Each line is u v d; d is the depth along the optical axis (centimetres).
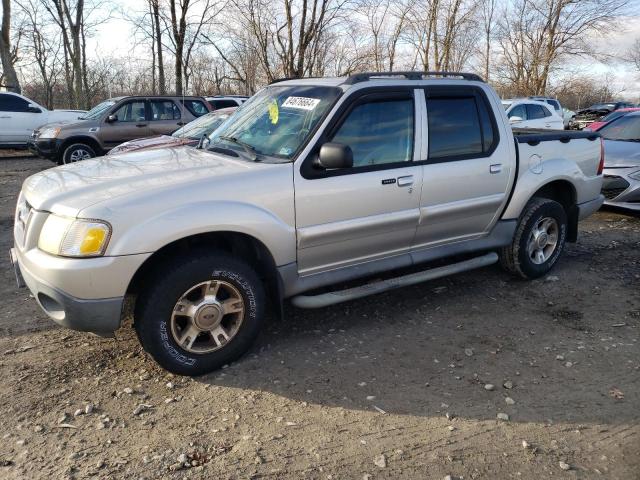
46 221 318
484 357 374
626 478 260
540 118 1570
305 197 359
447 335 407
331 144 349
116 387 331
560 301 472
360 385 338
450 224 441
